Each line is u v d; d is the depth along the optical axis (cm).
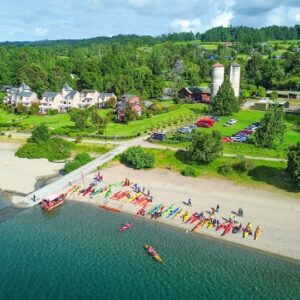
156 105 16138
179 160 10138
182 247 6388
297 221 7119
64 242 6562
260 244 6406
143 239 6650
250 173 9188
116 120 14625
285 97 19662
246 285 5456
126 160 10206
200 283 5516
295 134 12250
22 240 6612
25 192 8675
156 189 8688
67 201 8194
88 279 5625
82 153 10606
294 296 5238
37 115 16938
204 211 7594
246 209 7638
